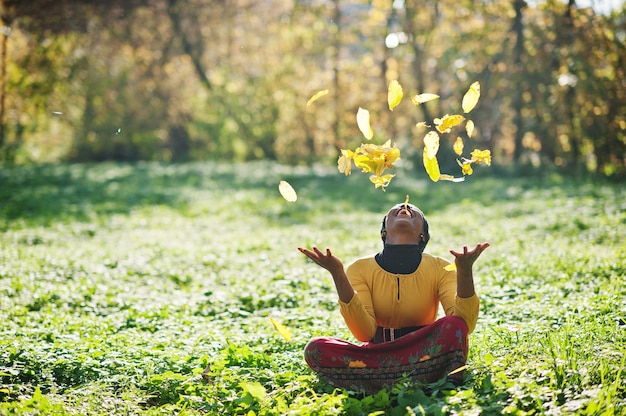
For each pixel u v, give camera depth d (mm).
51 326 7402
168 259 11812
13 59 33062
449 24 29828
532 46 25625
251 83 35781
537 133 26047
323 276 10078
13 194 20766
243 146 38656
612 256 9648
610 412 4207
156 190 22594
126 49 35906
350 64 33656
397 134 32812
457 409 4480
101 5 33188
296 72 35375
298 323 7664
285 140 36594
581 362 5109
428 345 4965
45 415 4887
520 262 10055
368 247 12750
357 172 28750
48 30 32750
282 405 4906
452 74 29656
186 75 37281
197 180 25453
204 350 6418
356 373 5109
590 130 23422
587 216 14211
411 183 24641
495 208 16938
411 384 4859
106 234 15094
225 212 18672
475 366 5285
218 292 9305
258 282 9922
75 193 21594
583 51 23062
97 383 5531
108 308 8758
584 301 7258
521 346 5695
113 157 36062
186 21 35938
